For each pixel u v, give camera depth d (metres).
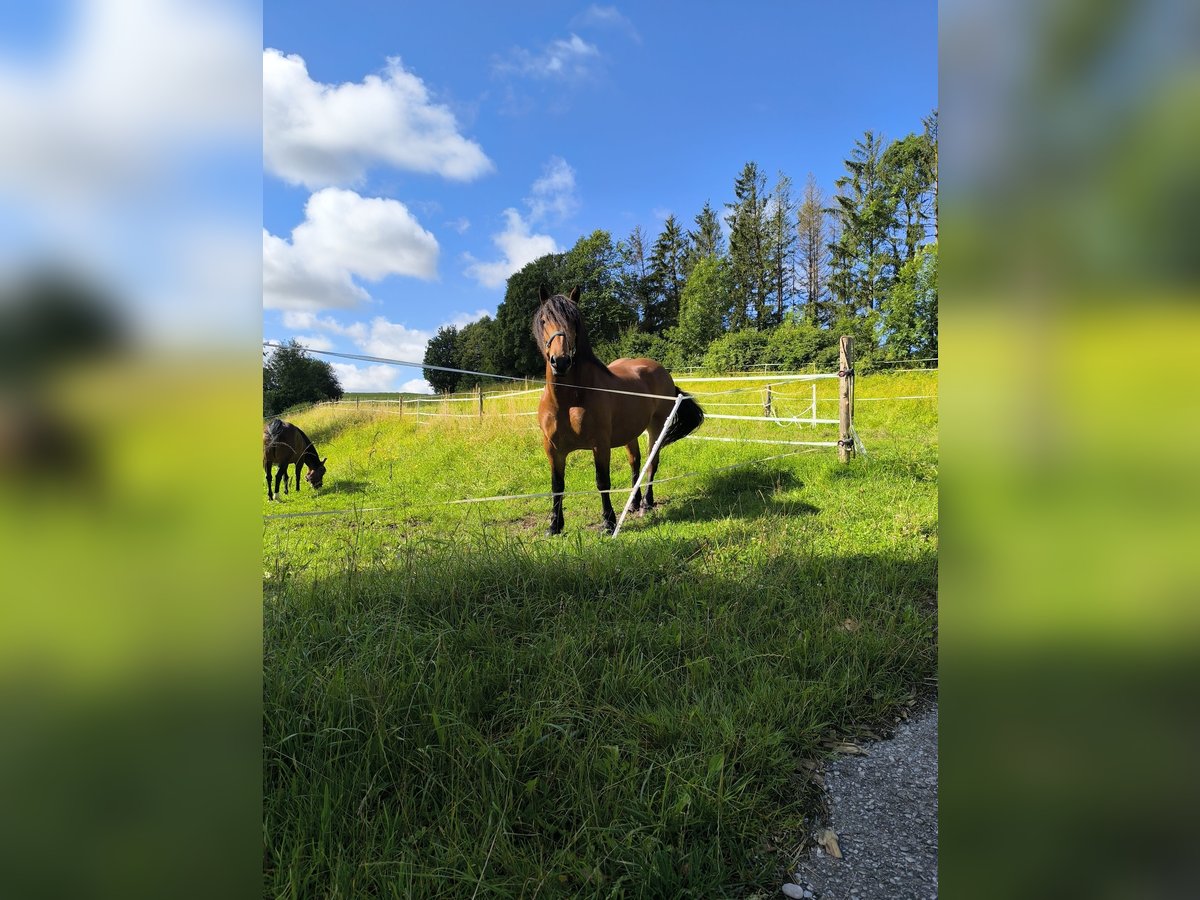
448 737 1.85
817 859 1.57
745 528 4.32
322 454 12.83
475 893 1.35
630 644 2.52
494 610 2.78
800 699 2.14
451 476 8.65
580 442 4.93
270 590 2.92
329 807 1.53
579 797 1.65
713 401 13.35
